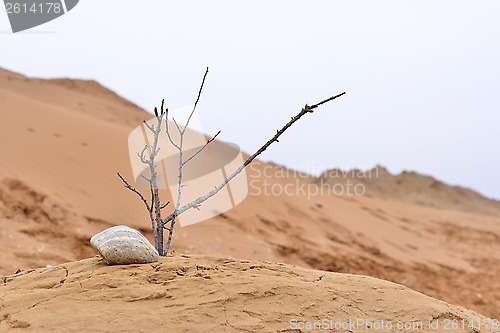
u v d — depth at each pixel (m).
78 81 38.88
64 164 10.60
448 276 11.95
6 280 3.08
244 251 9.38
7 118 12.01
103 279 2.77
